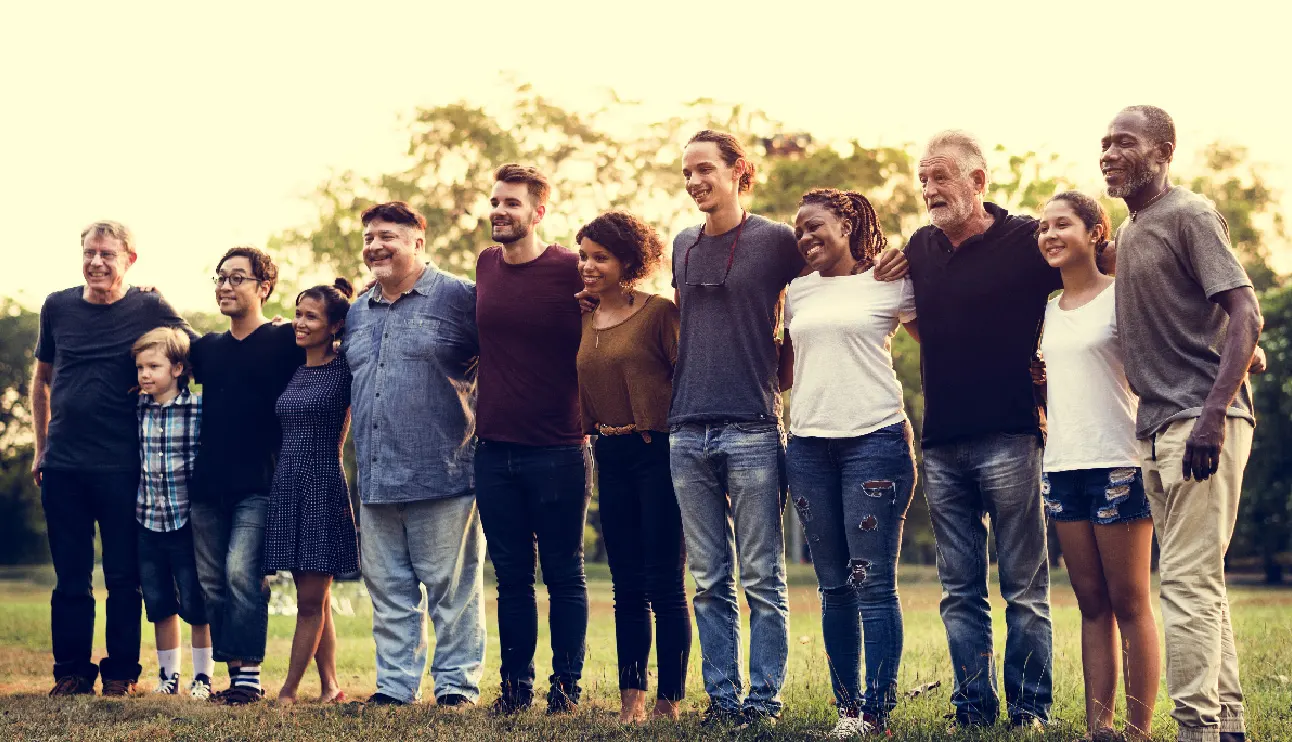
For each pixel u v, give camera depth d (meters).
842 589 4.86
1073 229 4.51
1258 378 23.30
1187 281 4.21
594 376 5.29
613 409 5.27
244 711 5.49
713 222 5.16
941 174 4.69
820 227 4.85
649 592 5.25
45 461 6.48
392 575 5.88
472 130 19.78
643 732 4.74
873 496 4.72
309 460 5.93
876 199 20.55
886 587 4.76
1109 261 4.61
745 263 5.02
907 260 4.84
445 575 5.82
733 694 5.05
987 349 4.64
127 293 6.62
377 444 5.79
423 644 5.95
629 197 19.09
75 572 6.50
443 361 5.82
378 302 5.93
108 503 6.44
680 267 5.17
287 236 19.84
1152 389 4.24
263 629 6.08
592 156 19.31
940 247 4.78
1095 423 4.47
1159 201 4.29
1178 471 4.18
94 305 6.55
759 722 4.82
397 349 5.81
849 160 20.41
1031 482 4.64
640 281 5.29
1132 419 4.48
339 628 11.21
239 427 6.12
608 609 13.70
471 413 5.93
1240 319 4.06
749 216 5.17
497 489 5.50
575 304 5.49
